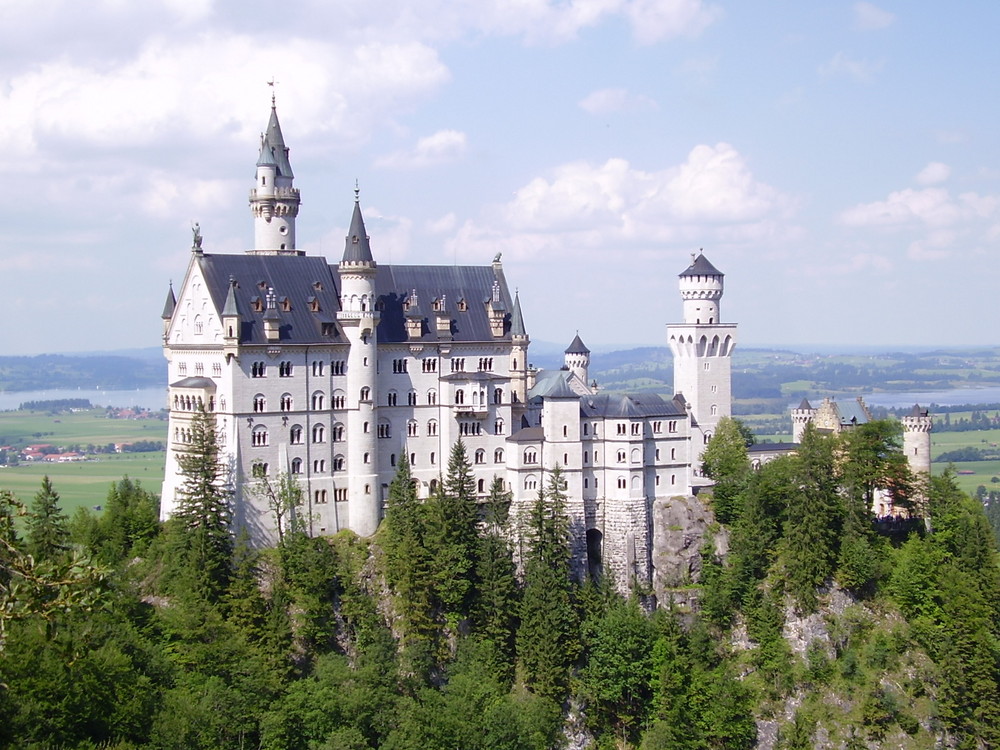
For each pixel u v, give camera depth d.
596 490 196.62
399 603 173.62
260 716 150.00
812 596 188.25
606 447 196.38
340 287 187.75
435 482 193.62
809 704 181.50
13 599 70.81
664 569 196.12
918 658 186.88
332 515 183.62
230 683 153.50
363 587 175.38
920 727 181.38
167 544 170.12
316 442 182.12
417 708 155.25
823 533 193.62
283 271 184.88
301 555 171.50
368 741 156.38
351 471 184.75
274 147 199.00
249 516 175.00
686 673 176.00
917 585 192.38
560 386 192.38
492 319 199.88
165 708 137.62
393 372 190.12
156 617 159.88
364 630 169.38
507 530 187.75
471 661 169.38
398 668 165.88
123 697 132.62
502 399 198.50
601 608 179.88
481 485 196.12
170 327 190.38
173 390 181.00
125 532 179.25
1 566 74.31
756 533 194.25
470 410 192.38
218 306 175.88
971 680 182.88
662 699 173.12
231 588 163.25
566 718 171.62
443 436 193.88
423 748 150.75
